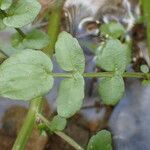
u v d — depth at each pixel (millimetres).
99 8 206
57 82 186
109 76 122
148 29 184
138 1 206
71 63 117
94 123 183
